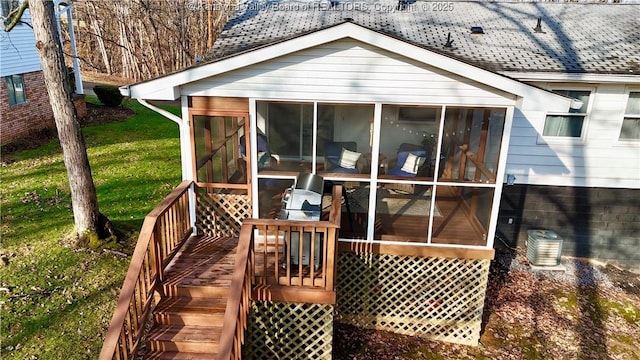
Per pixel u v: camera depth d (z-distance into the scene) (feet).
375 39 18.98
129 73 109.70
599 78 27.76
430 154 23.52
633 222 32.27
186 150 22.07
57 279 23.97
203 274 19.39
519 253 33.45
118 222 31.01
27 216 30.73
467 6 39.96
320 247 19.51
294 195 19.57
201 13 100.27
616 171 31.07
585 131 30.37
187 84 20.56
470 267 23.07
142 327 16.75
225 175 22.45
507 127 20.61
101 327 20.89
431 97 20.40
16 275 23.89
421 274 23.24
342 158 22.35
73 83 62.64
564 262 33.06
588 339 24.94
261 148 22.08
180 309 18.01
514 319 26.27
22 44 48.83
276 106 21.49
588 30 34.30
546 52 30.58
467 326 23.66
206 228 23.11
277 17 36.73
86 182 26.68
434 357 22.54
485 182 21.43
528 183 31.73
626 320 26.99
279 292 18.34
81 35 110.73
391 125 24.48
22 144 47.93
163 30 105.40
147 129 58.49
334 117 22.99
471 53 30.25
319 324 19.58
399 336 23.81
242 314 16.90
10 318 20.75
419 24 35.47
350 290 23.54
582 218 32.42
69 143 25.75
